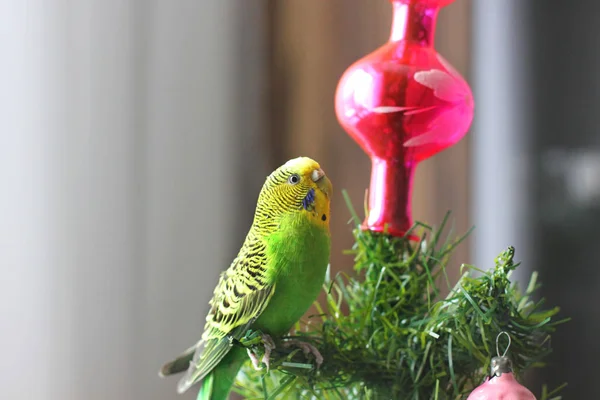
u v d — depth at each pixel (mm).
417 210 1385
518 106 1388
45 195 1208
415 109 733
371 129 763
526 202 1388
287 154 1417
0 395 1168
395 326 743
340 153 1388
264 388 729
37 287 1200
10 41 1161
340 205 1379
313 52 1396
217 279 1420
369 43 1386
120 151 1292
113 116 1280
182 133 1374
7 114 1164
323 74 1394
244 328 729
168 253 1375
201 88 1385
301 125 1404
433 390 727
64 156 1231
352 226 1364
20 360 1187
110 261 1291
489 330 695
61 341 1239
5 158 1166
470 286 709
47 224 1215
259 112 1422
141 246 1341
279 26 1409
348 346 770
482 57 1415
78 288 1260
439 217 1399
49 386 1222
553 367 1334
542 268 1370
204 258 1410
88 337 1276
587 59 1303
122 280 1308
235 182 1433
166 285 1375
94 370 1285
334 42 1391
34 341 1200
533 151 1376
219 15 1396
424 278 804
